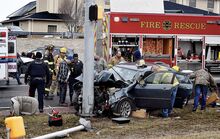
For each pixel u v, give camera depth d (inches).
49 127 484.1
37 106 556.7
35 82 572.1
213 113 618.2
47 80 584.4
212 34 792.3
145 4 764.6
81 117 540.1
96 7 538.0
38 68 574.2
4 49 848.9
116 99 548.7
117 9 749.3
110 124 514.0
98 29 763.4
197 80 636.7
